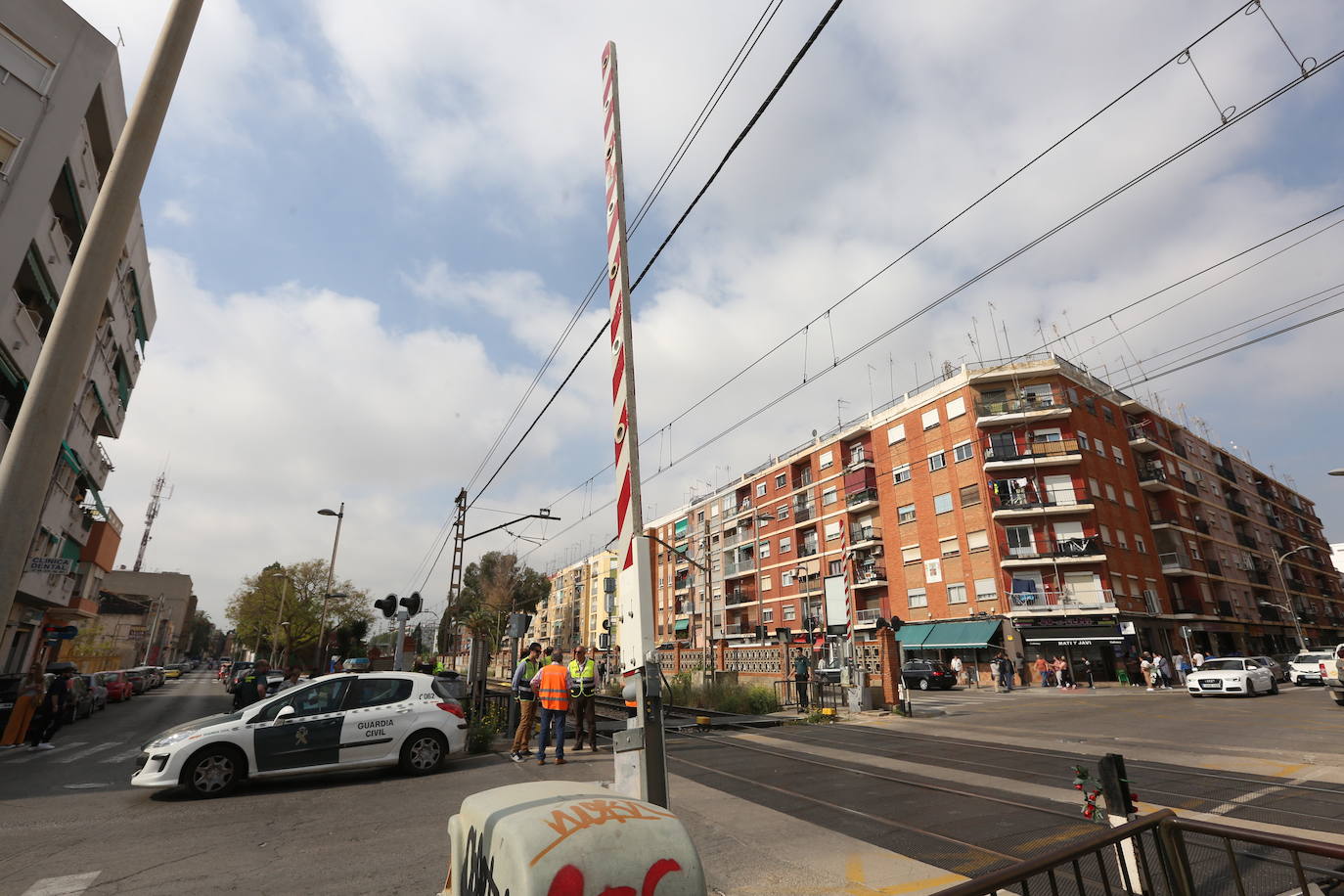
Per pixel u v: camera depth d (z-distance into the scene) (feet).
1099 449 122.31
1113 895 14.16
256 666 44.65
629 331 12.43
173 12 8.50
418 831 20.20
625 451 11.50
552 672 32.53
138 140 7.96
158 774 25.54
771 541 168.14
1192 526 141.69
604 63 15.15
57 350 7.14
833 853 16.99
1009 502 114.73
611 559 251.80
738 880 15.12
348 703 29.63
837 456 147.43
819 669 77.30
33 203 49.65
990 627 109.29
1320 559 221.46
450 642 71.41
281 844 19.10
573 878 5.53
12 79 48.62
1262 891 14.20
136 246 74.64
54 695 46.88
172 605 289.53
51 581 71.67
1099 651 108.17
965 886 6.86
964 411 121.19
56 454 7.06
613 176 13.73
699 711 59.26
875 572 134.00
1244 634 148.15
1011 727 46.09
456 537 73.05
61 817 22.84
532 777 28.48
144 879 16.25
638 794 9.51
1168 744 35.17
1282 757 30.22
